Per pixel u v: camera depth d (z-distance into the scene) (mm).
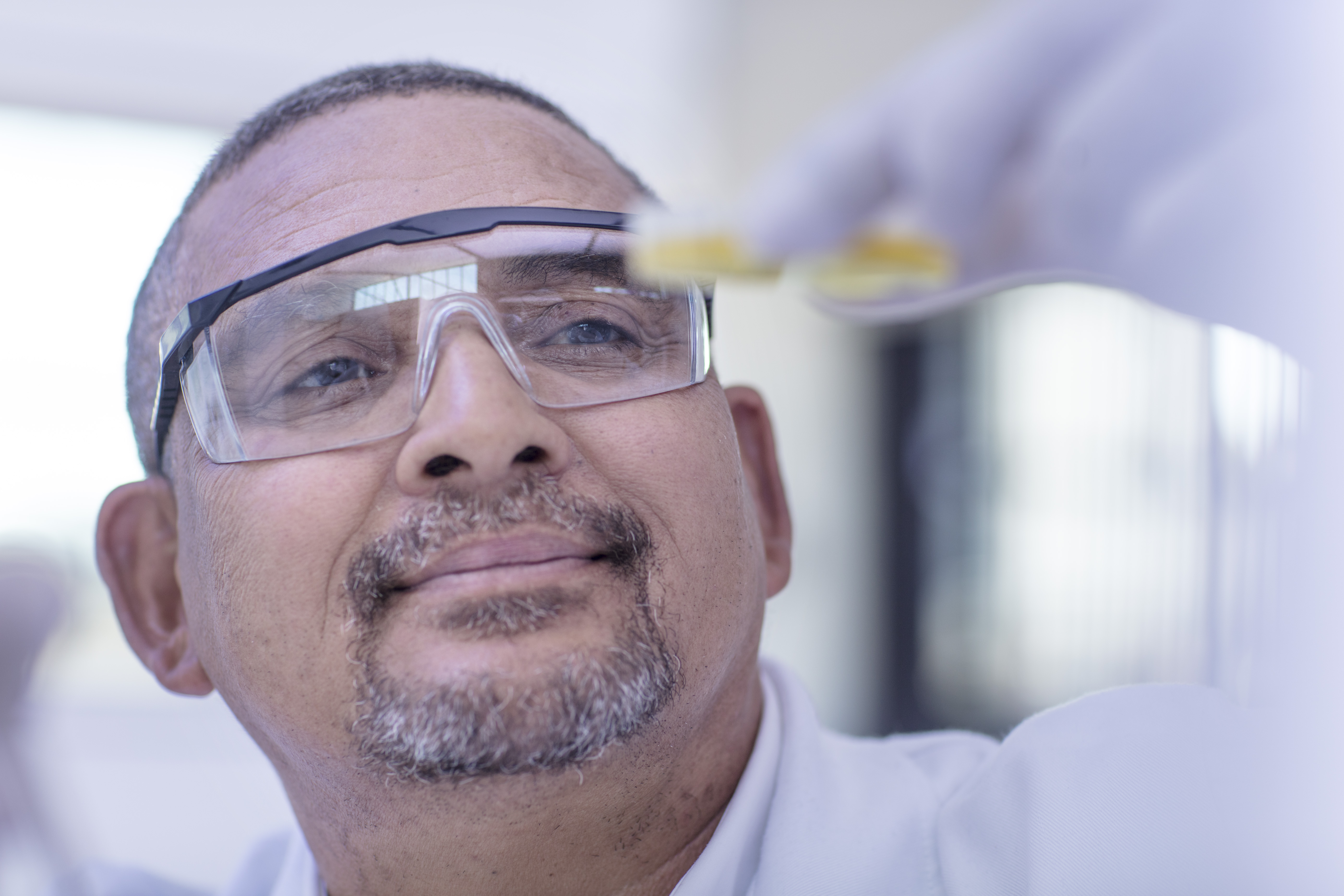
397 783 806
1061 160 661
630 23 4441
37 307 3932
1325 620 680
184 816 3619
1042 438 3969
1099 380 3736
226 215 951
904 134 677
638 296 876
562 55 4457
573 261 857
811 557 4574
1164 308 683
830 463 4562
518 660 750
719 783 930
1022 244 699
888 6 3781
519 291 841
